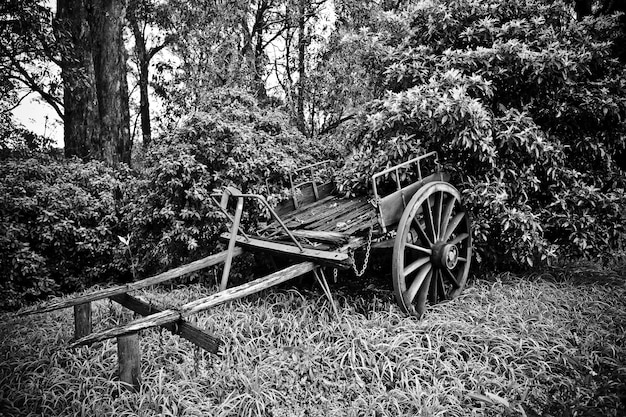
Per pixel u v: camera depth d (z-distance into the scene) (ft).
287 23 36.22
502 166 16.20
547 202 17.89
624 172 18.51
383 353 10.89
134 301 11.78
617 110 16.75
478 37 17.85
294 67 36.88
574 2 24.17
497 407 9.52
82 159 28.66
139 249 19.54
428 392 10.00
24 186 20.40
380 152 16.53
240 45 33.71
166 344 11.69
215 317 13.12
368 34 19.95
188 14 32.30
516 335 11.93
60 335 12.89
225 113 19.62
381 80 19.67
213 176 17.92
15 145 28.91
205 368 10.73
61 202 20.35
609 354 11.55
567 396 9.81
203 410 9.37
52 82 30.96
